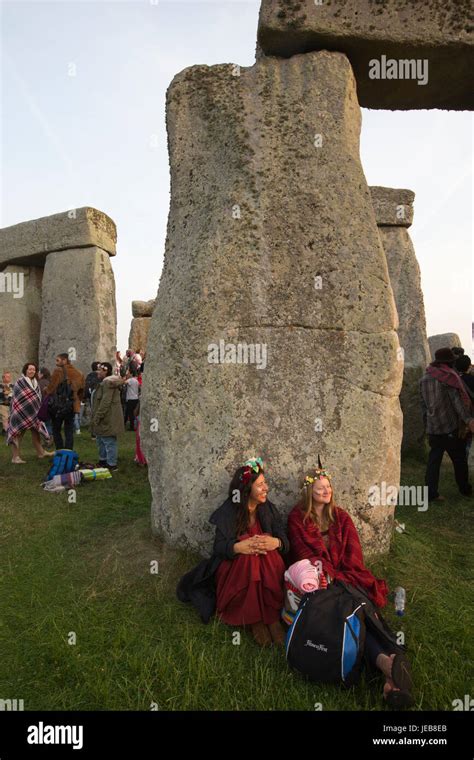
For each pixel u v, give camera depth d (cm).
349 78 418
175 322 414
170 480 407
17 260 1248
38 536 470
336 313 404
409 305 938
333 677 270
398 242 967
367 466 402
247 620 320
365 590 322
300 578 305
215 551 337
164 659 293
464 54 419
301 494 373
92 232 1144
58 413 815
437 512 552
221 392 399
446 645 312
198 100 430
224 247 407
